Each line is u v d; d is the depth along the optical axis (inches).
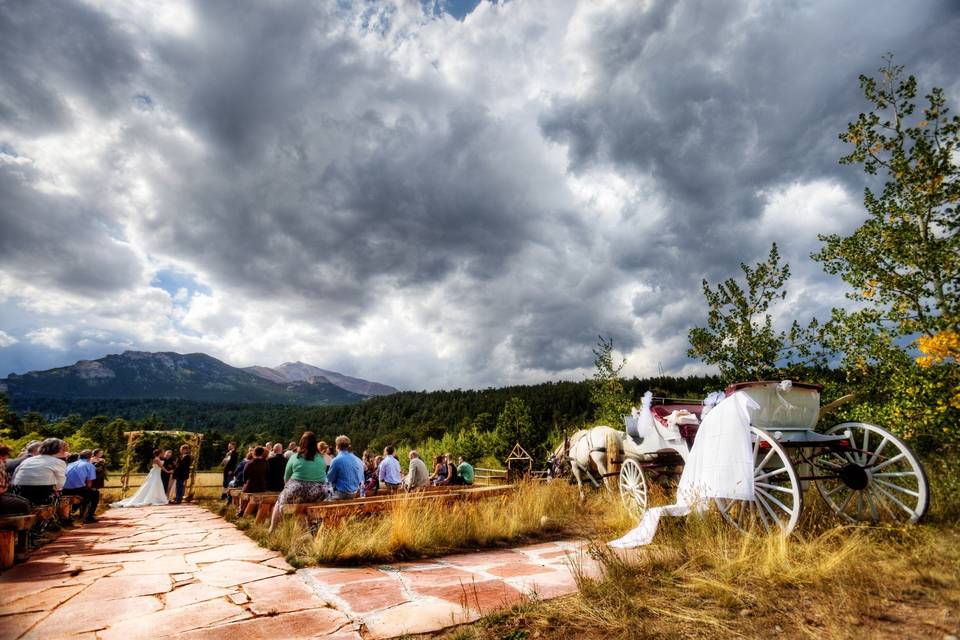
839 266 289.9
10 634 125.8
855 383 295.1
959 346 216.2
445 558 224.8
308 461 285.4
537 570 191.8
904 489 194.2
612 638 115.0
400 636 124.1
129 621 135.6
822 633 107.8
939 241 251.1
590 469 385.7
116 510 518.3
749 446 205.3
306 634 125.3
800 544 175.6
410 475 444.5
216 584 175.2
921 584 129.4
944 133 255.1
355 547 217.9
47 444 314.3
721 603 130.1
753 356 371.6
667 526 215.0
